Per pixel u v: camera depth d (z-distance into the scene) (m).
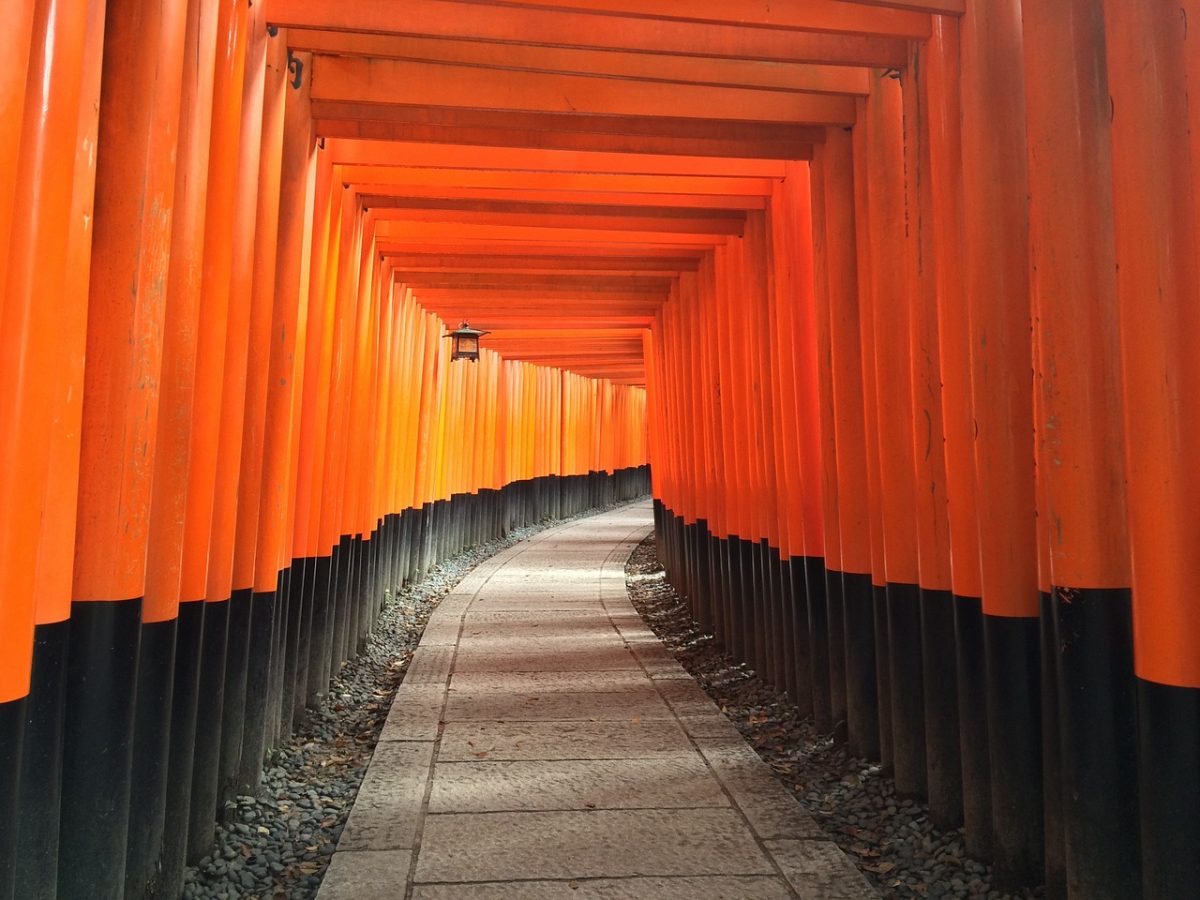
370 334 6.00
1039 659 2.82
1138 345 2.13
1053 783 2.61
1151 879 2.09
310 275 4.45
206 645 3.00
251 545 3.39
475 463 12.59
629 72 3.70
